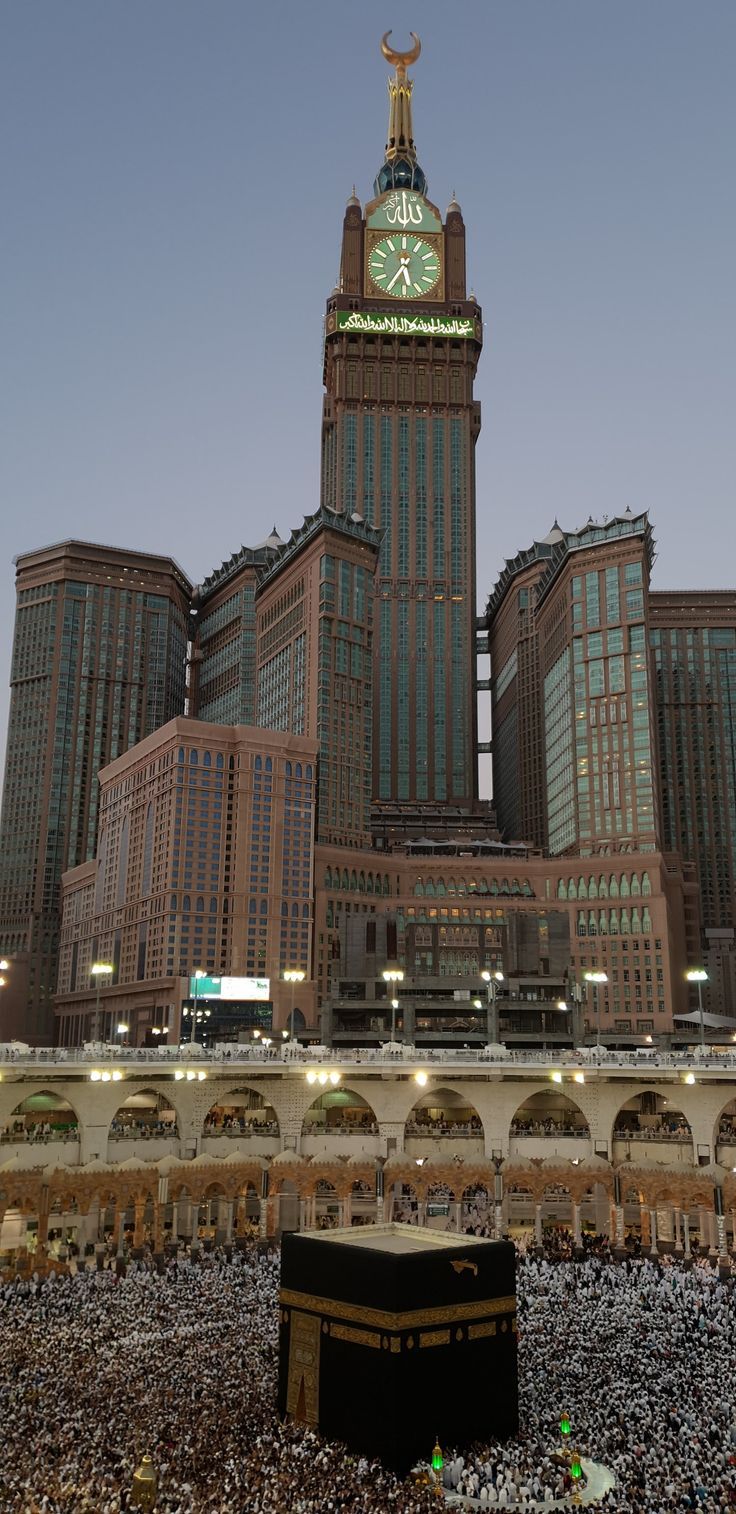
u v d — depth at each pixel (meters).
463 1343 54.38
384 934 176.62
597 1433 52.06
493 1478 47.62
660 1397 56.28
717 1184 98.12
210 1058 111.94
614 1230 103.38
